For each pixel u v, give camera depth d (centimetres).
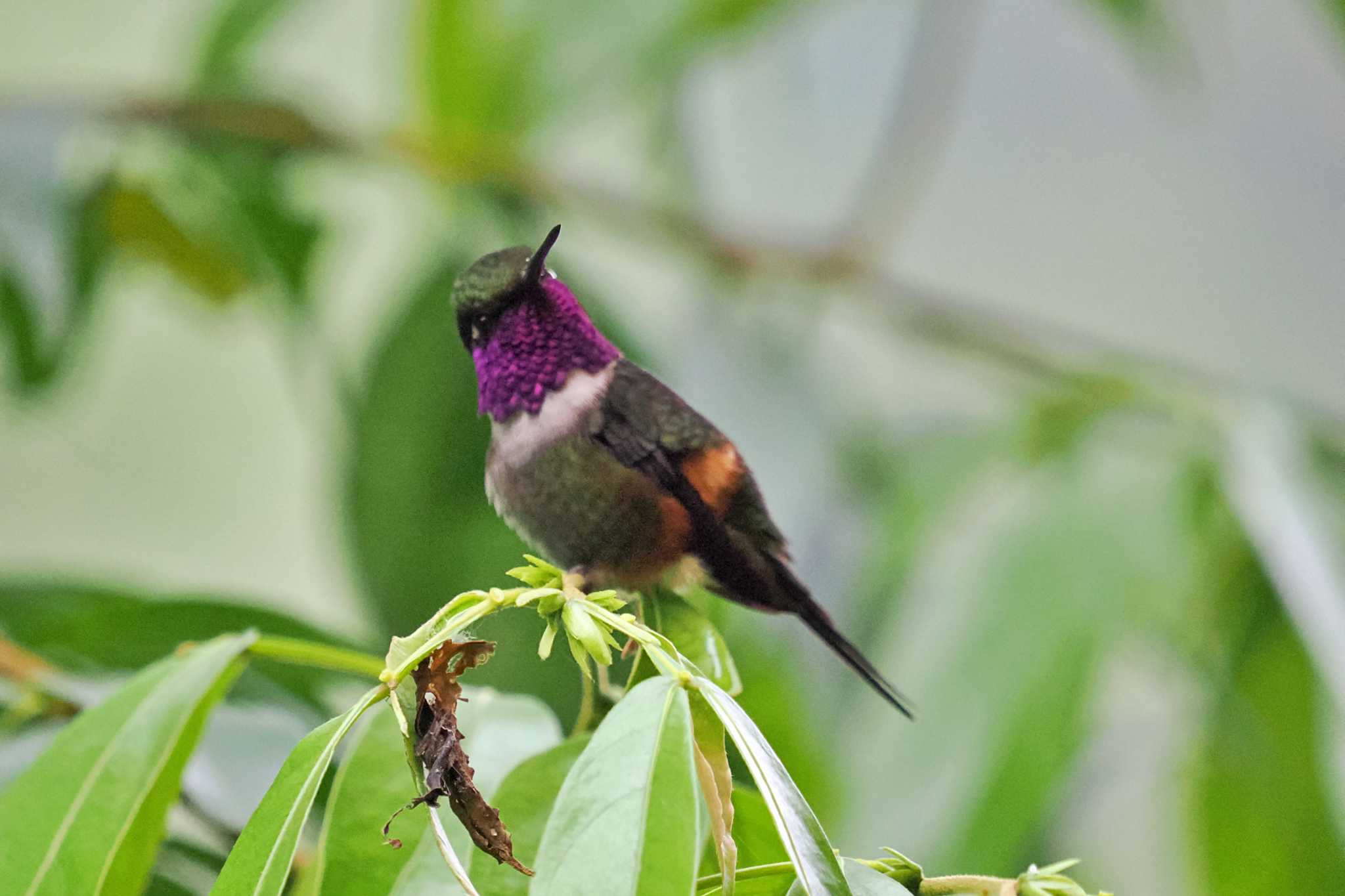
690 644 216
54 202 224
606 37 226
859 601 227
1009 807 223
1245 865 225
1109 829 227
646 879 187
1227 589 225
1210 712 225
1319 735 225
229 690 219
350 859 213
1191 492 226
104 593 219
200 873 217
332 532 226
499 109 226
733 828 214
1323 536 223
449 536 225
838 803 224
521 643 221
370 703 212
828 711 225
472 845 213
